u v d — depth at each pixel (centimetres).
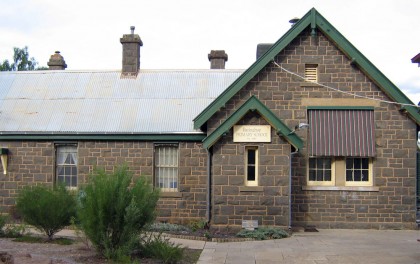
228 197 1769
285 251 1423
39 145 2016
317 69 1897
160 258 1230
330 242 1573
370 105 1875
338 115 1875
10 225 1642
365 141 1859
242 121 1783
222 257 1342
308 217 1861
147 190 1286
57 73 2341
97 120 2052
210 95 2161
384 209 1855
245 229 1727
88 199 1224
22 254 1170
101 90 2216
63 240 1455
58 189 1503
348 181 1888
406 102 1856
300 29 1870
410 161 1859
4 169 2008
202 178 1938
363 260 1296
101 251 1227
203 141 1770
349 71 1884
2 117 2092
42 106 2148
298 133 1870
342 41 1862
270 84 1884
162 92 2186
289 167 1761
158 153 1984
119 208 1205
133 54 2306
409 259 1308
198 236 1656
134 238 1224
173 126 1991
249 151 1806
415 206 1852
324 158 1895
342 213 1859
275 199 1756
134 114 2072
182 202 1930
